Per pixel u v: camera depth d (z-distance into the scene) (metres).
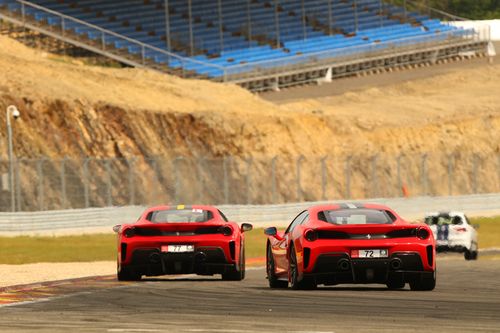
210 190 190.12
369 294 59.47
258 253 127.56
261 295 59.41
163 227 70.31
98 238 149.62
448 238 113.44
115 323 44.41
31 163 190.62
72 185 169.88
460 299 55.88
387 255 59.16
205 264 70.56
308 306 51.97
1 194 172.00
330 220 60.97
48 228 160.75
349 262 58.91
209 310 50.44
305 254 59.28
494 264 99.62
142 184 188.62
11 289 67.88
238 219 180.75
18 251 127.12
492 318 45.62
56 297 59.47
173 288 66.38
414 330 40.84
